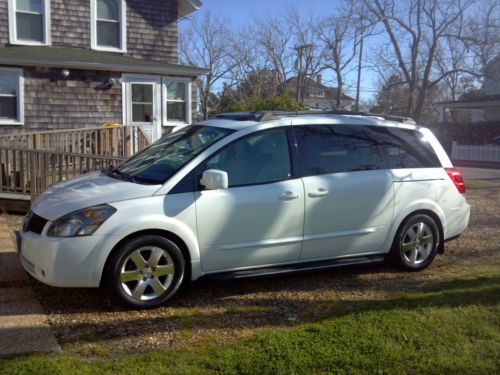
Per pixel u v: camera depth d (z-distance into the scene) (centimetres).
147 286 461
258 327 427
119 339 399
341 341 387
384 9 2938
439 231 602
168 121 1650
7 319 426
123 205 452
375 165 567
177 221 465
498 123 2698
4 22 1484
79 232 439
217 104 4722
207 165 489
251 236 499
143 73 1583
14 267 564
